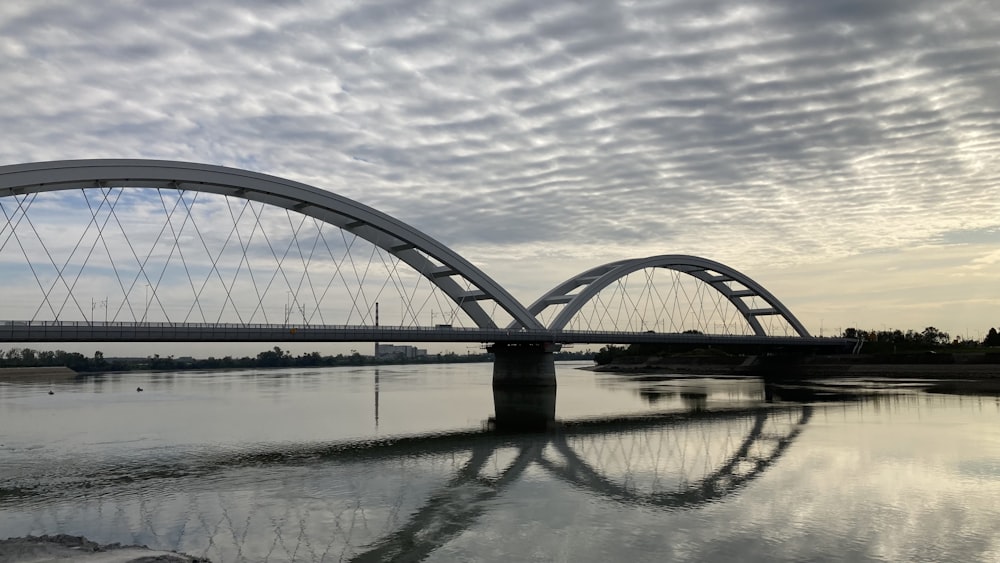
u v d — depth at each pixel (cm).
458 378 13862
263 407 6500
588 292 8844
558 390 9069
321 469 3281
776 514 2347
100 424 5047
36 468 3297
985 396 6950
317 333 6184
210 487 2881
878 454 3425
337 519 2369
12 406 6612
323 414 5819
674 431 4525
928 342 16200
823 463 3225
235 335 5591
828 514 2334
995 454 3391
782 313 12188
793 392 7931
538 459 3522
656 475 3066
